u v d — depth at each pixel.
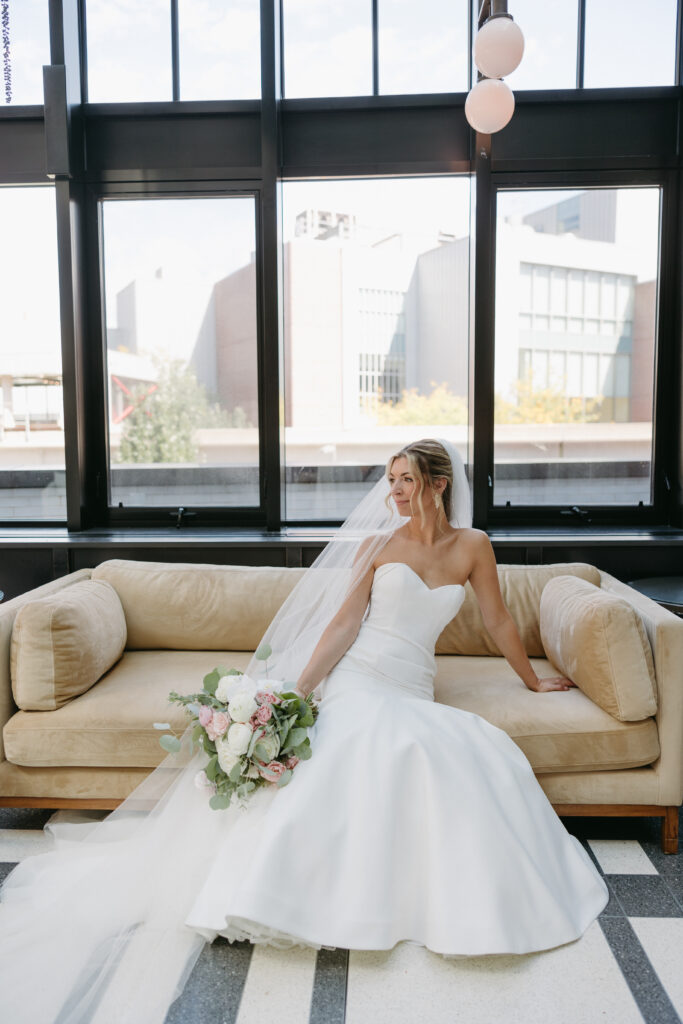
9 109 3.63
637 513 3.78
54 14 3.46
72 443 3.64
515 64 2.16
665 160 3.58
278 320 3.63
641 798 2.30
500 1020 1.61
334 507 3.85
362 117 3.67
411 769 1.87
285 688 2.07
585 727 2.28
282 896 1.69
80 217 3.68
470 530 2.48
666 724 2.29
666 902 2.05
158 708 2.37
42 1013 1.59
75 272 3.62
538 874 1.82
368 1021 1.61
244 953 1.83
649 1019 1.61
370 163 3.66
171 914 1.86
